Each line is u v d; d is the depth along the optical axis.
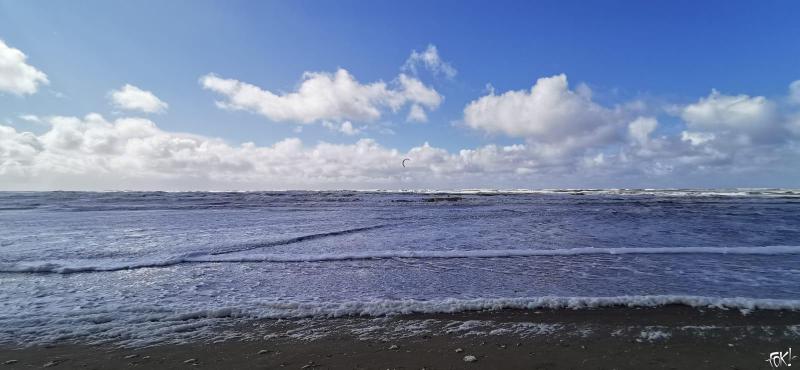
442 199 46.31
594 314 5.90
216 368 4.13
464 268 9.38
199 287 7.61
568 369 4.14
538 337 5.04
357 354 4.50
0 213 24.28
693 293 7.26
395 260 10.32
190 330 5.28
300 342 4.87
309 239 14.08
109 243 12.94
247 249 12.00
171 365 4.20
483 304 6.25
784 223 19.53
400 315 5.88
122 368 4.13
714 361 4.36
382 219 21.66
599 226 18.25
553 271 9.04
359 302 6.36
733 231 16.39
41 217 21.73
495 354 4.51
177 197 44.50
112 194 51.72
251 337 5.03
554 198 50.31
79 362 4.27
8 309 6.12
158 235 14.91
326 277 8.48
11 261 9.99
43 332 5.15
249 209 29.02
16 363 4.22
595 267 9.46
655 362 4.32
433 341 4.90
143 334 5.11
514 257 10.70
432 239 14.14
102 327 5.35
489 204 36.50
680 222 19.98
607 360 4.36
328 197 48.66
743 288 7.61
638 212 26.42
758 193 72.19
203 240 13.66
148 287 7.59
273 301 6.46
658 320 5.65
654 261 10.14
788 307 6.12
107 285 7.73
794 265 9.65
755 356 4.50
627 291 7.36
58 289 7.41
